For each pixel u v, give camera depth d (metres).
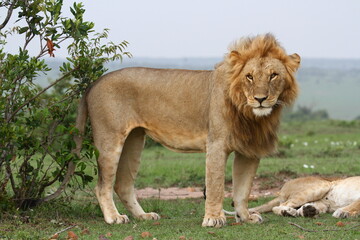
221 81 9.75
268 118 9.74
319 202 12.09
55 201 11.16
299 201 11.82
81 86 10.85
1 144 9.98
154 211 11.98
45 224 9.92
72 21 10.31
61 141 10.61
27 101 10.34
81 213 11.07
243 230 9.36
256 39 9.62
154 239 8.61
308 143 29.14
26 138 10.30
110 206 10.41
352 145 26.30
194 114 10.08
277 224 9.97
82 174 10.88
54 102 10.97
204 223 9.66
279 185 15.68
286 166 18.42
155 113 10.36
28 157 10.56
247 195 10.23
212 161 9.71
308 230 9.30
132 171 11.12
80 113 10.82
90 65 10.57
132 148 11.07
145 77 10.45
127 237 8.66
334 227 9.73
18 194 10.62
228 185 16.20
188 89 10.16
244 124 9.66
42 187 10.89
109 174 10.42
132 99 10.46
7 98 10.18
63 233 9.32
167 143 10.52
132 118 10.48
